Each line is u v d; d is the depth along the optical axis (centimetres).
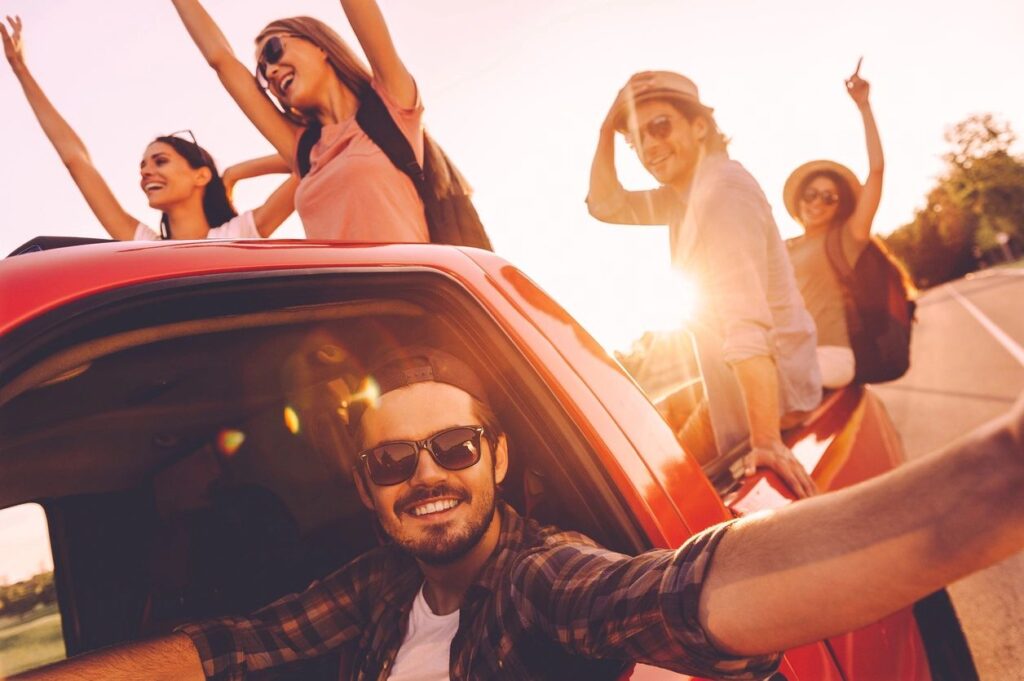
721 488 210
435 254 144
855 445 265
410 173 246
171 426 160
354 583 156
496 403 145
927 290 8275
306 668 160
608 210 314
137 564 180
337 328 140
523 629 115
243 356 139
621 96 284
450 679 127
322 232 260
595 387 144
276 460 173
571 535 127
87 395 131
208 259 113
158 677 138
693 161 280
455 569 135
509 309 142
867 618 70
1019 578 340
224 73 287
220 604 180
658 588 90
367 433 131
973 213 7400
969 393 877
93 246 109
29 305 95
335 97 257
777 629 75
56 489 164
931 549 64
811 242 388
